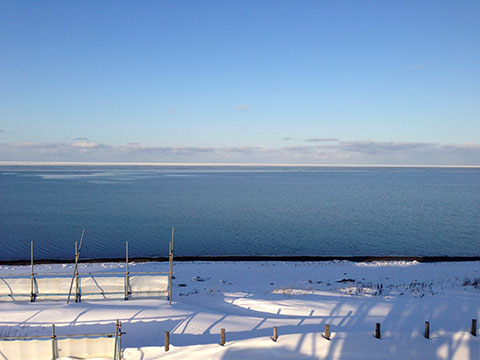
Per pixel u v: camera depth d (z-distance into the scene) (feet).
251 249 131.34
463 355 35.47
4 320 43.98
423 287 72.79
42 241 139.54
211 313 47.24
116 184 458.09
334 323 43.01
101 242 139.03
